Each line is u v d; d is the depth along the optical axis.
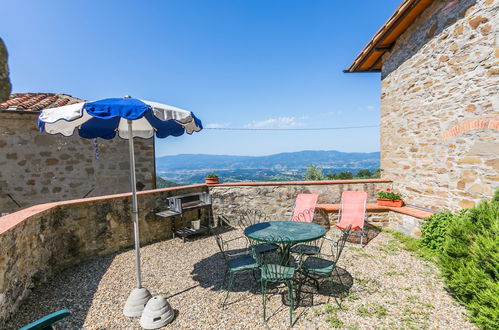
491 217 2.77
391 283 3.58
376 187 6.66
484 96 4.20
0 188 6.14
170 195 6.05
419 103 5.59
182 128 4.17
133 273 4.12
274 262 4.48
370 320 2.77
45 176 6.49
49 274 3.93
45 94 8.32
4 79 1.16
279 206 6.74
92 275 4.05
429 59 5.28
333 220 6.30
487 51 4.12
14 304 2.97
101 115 2.55
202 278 3.92
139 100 2.97
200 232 6.05
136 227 3.14
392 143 6.59
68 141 6.71
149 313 2.76
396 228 5.90
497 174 4.03
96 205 4.78
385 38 6.18
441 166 5.06
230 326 2.73
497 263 2.38
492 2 4.01
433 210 5.30
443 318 2.76
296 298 3.25
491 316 2.31
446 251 3.05
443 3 4.87
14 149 6.21
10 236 2.92
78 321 2.87
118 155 7.29
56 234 4.16
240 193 6.82
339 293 3.34
